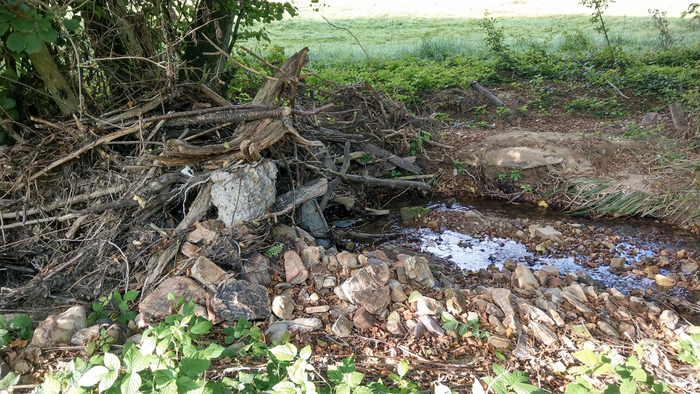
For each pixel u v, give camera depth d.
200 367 2.17
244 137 4.23
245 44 13.48
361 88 7.34
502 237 5.55
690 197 5.72
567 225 5.73
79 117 4.31
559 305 3.74
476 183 6.80
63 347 2.87
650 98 9.11
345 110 6.95
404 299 3.52
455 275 4.64
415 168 6.84
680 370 2.99
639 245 5.26
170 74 4.20
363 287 3.44
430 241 5.49
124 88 4.56
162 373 2.04
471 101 9.39
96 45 4.43
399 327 3.22
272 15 6.57
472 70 10.66
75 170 4.13
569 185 6.34
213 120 4.26
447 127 8.28
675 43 12.71
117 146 4.35
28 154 4.04
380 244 5.39
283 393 2.10
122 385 1.96
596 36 14.31
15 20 3.14
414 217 6.00
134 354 2.09
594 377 2.83
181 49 5.08
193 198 4.26
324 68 11.62
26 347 2.93
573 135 7.20
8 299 3.46
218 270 3.45
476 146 7.20
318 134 6.23
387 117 7.08
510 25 17.41
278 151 4.79
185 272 3.58
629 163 6.59
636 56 11.41
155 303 3.25
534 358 3.04
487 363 2.98
